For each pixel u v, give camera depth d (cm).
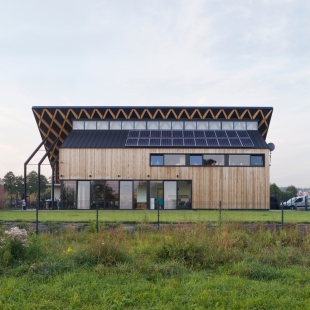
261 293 747
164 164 3538
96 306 679
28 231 1535
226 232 1312
